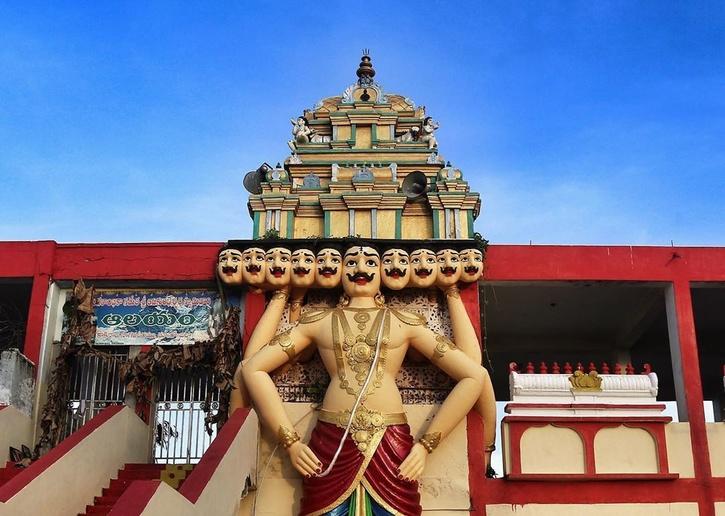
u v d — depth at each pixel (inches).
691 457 649.6
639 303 822.5
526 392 656.4
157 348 682.2
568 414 649.6
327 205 722.2
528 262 706.2
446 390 658.2
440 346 629.0
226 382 646.5
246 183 764.6
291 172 786.2
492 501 627.8
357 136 802.8
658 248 713.6
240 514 614.5
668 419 646.5
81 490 541.0
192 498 461.4
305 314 647.8
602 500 632.4
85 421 686.5
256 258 667.4
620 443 648.4
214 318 704.4
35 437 671.8
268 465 625.6
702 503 636.1
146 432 678.5
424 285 665.0
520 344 956.6
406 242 674.2
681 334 689.6
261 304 679.7
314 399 654.5
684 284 704.4
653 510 632.4
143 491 410.3
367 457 581.6
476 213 752.3
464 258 668.7
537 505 627.8
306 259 665.0
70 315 698.2
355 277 652.7
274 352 628.4
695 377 676.7
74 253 714.8
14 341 768.3
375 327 623.8
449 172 736.3
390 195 722.8
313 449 598.9
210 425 679.7
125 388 680.4
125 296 714.2
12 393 645.3
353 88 823.1
